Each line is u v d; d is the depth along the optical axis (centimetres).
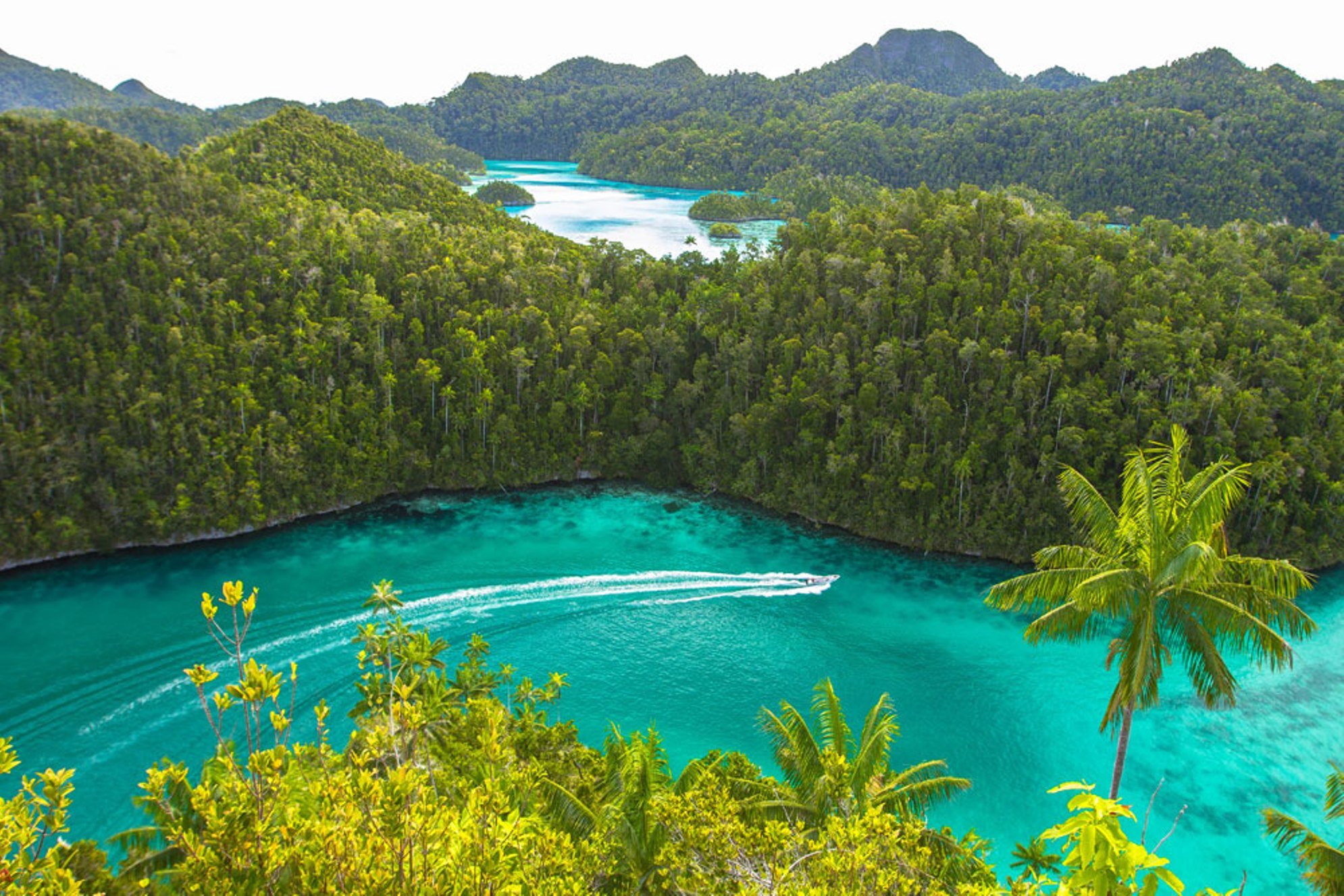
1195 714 7212
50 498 9725
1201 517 3356
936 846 3650
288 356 11338
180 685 7456
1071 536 9788
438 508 11212
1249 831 5988
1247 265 13825
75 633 8212
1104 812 1844
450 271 13088
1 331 10338
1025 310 11319
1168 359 10494
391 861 1919
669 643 8294
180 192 13025
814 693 7562
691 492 11856
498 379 12194
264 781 2133
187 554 9869
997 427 10544
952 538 10219
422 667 5597
